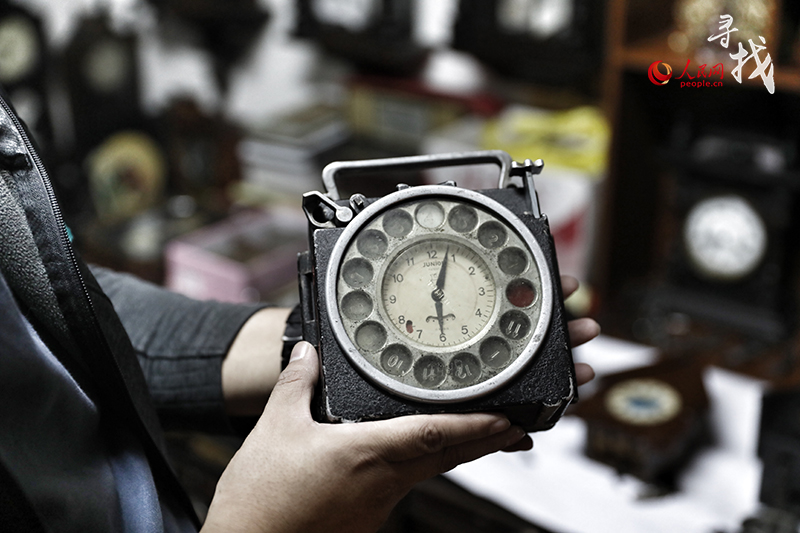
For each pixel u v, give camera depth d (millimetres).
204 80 1959
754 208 1277
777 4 1103
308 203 706
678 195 1349
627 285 1505
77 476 646
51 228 636
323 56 1834
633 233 1468
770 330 1327
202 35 1919
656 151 1331
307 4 1706
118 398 670
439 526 1009
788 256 1334
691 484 1094
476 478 1070
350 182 1599
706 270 1362
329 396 657
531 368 672
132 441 688
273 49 1902
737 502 1062
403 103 1659
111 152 1782
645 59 1224
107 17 1734
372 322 675
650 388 1132
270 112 1949
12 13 1611
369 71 1762
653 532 1000
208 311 809
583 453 1118
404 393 654
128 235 1562
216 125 1790
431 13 1646
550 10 1430
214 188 1808
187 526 711
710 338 1356
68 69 1691
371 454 625
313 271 689
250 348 788
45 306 643
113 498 662
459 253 697
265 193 1762
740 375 1266
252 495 620
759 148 1248
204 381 779
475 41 1532
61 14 1736
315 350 676
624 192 1399
